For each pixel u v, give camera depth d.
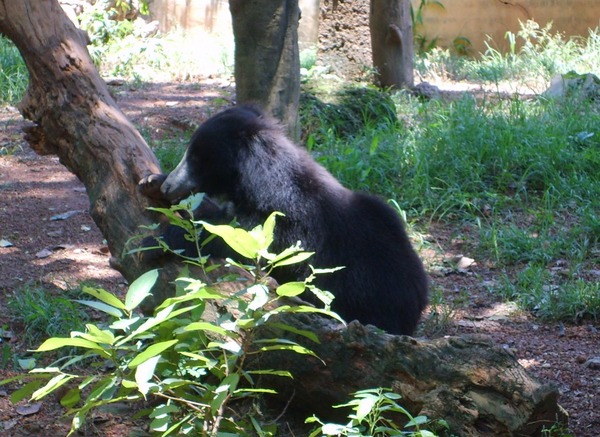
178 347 4.85
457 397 4.98
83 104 7.39
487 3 23.97
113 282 8.70
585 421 5.94
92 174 7.14
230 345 4.52
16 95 15.35
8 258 9.34
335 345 5.41
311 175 6.68
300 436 5.67
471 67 19.80
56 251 9.63
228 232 4.46
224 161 6.59
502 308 8.34
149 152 7.16
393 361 5.20
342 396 5.45
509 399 4.89
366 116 13.62
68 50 7.55
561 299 8.21
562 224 10.27
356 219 6.76
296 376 5.60
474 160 11.54
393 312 6.59
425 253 9.62
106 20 20.06
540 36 23.08
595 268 9.18
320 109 13.47
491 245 9.66
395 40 15.90
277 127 6.91
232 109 7.05
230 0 10.79
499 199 10.81
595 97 15.27
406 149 11.86
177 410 4.59
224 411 5.21
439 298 8.33
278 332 5.56
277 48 10.84
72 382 6.42
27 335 7.37
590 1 22.95
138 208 6.72
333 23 16.39
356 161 11.27
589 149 11.78
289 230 6.48
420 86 16.30
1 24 7.47
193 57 19.50
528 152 11.66
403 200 10.79
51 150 7.81
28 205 11.05
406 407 5.15
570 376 6.71
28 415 6.10
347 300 6.51
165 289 6.23
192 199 5.32
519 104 13.80
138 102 15.34
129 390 4.81
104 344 4.37
